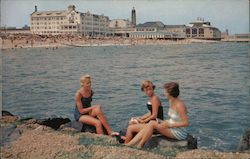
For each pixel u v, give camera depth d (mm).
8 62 34594
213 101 13469
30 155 5426
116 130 8953
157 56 47281
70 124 6699
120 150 5305
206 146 7586
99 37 86188
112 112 11367
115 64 35406
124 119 10305
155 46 76938
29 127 6750
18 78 21422
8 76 21359
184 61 37906
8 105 11758
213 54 49562
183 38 74625
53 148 5602
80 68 31172
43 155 5387
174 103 5434
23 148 5656
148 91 5703
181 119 5395
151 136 5539
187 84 18938
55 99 13711
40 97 14125
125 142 5719
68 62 38750
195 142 5766
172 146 5457
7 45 51094
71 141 5855
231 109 11680
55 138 5992
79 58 46031
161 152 5242
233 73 24578
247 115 10375
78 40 82000
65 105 12492
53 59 43250
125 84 19156
